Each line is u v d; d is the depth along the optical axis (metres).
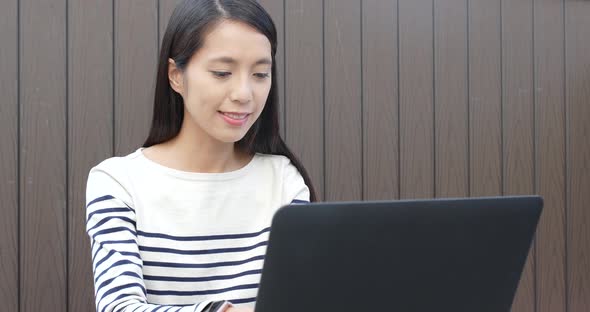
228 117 0.97
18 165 1.81
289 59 2.09
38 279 1.83
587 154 2.52
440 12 2.28
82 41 1.86
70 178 1.86
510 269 0.71
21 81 1.81
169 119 1.09
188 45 0.97
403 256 0.64
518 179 2.42
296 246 0.60
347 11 2.16
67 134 1.85
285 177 1.15
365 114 2.19
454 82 2.31
